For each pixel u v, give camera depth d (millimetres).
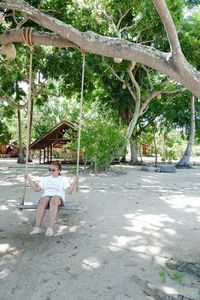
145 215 6879
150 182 13320
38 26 13383
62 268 3990
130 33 18688
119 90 25172
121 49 4555
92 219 6414
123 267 4020
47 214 6762
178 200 8938
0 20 5016
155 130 29172
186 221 6441
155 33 18172
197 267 3941
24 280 3674
